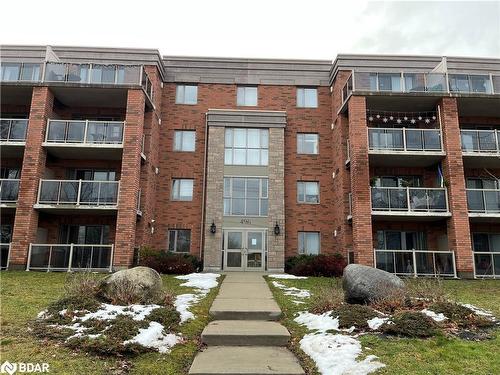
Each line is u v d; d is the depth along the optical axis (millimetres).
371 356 6391
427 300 9242
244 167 21703
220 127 21969
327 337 7402
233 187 21484
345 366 6195
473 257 17641
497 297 11766
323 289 11430
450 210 18281
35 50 20391
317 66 23516
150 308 8836
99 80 19078
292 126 22781
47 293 10828
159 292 9930
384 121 19953
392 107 20281
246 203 21312
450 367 6012
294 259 20062
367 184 18312
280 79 23312
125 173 18047
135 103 18766
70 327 7480
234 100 23000
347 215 19859
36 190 17859
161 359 6582
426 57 21578
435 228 20156
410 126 20719
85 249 18781
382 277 9648
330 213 21844
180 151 22281
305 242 21719
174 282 14148
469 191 18672
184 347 7293
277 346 7758
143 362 6410
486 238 20250
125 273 9797
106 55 21219
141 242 18953
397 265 17828
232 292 12492
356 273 9750
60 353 6410
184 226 21438
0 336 7070
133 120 18578
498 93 19078
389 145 18938
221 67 23297
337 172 21359
